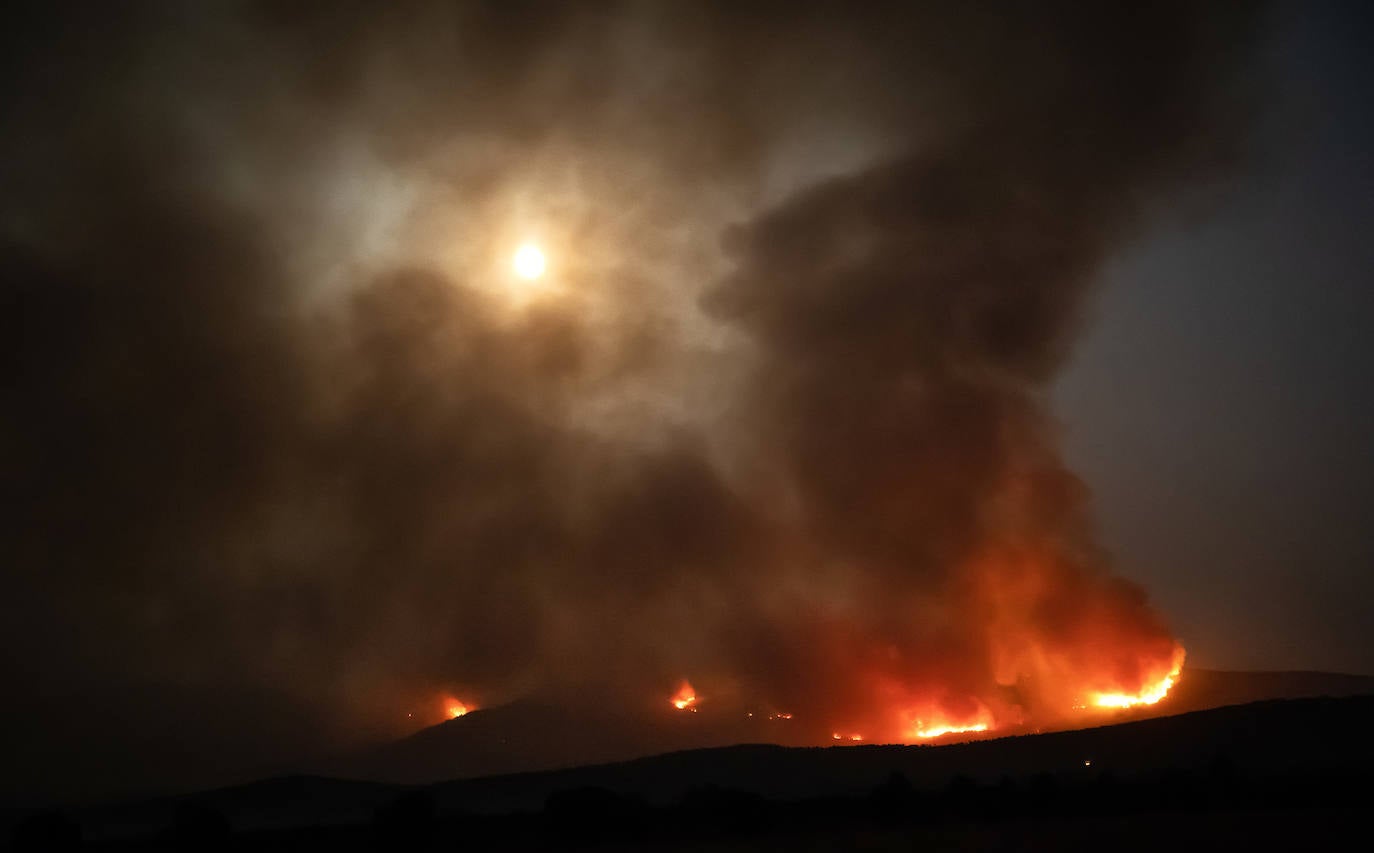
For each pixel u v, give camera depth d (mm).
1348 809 22578
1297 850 17641
